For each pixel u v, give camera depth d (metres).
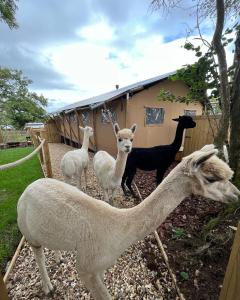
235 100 2.84
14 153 10.19
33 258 2.54
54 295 2.05
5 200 4.01
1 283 1.08
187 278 2.13
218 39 2.56
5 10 7.73
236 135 2.85
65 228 1.47
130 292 2.08
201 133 6.39
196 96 4.05
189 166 1.29
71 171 4.07
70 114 14.42
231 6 3.14
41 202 1.55
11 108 17.61
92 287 1.53
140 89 6.87
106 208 1.56
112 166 3.58
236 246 1.17
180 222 3.20
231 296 1.22
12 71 17.88
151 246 2.74
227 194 1.25
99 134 9.96
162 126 8.49
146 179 5.86
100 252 1.43
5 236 2.87
